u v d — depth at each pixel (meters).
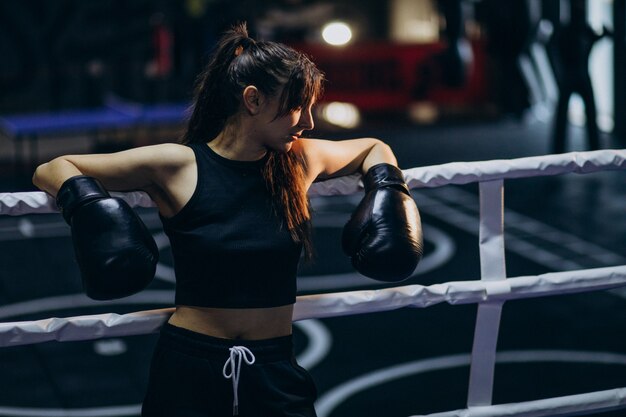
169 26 13.85
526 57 14.80
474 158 12.31
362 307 2.52
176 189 2.28
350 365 6.14
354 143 2.59
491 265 2.67
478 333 2.72
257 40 2.31
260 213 2.32
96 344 6.43
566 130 11.64
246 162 2.33
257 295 2.31
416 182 2.59
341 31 15.52
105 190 2.19
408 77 14.95
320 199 10.59
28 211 2.29
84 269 2.09
